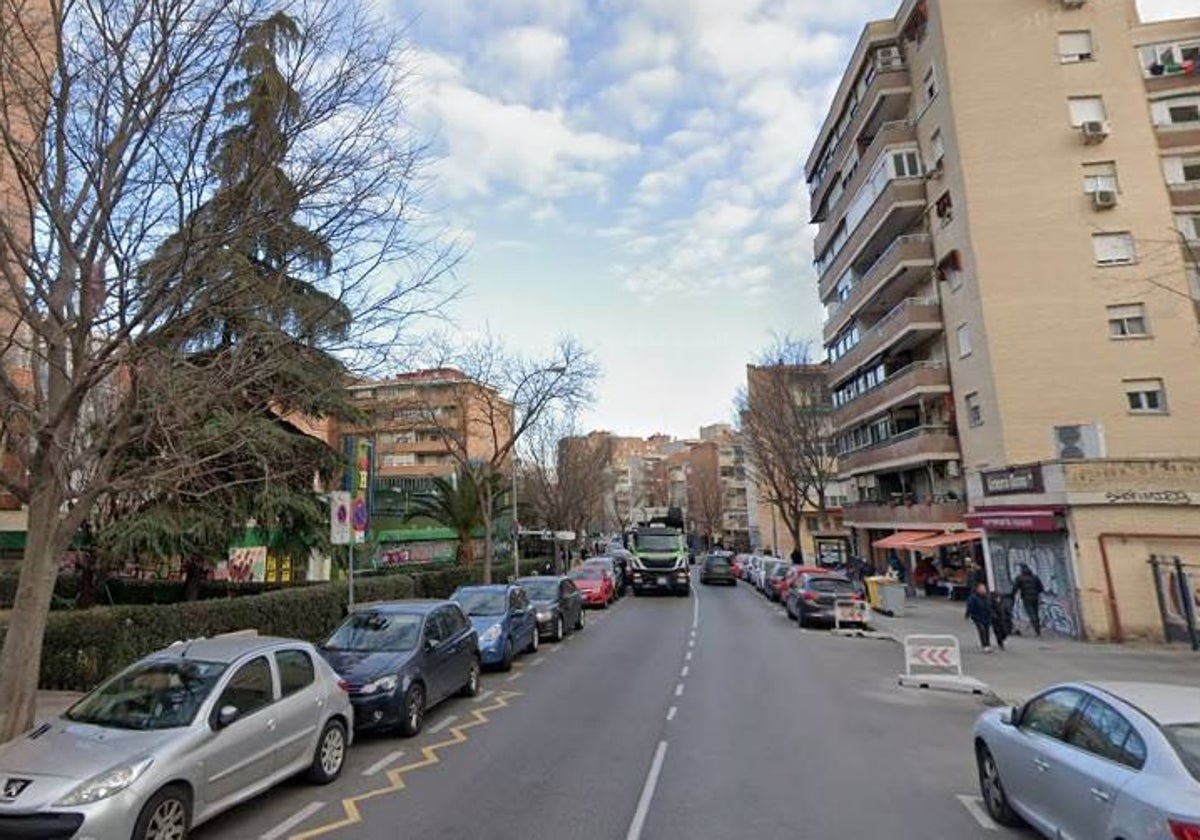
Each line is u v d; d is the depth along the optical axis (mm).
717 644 18516
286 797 7301
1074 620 18578
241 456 14062
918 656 13352
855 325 40781
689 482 110375
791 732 9789
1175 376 26047
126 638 11805
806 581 22609
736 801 7082
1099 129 27391
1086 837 5004
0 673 7863
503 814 6762
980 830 6316
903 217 33188
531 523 51344
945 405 31094
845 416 42125
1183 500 18281
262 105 8297
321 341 9312
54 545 8219
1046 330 26844
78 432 10609
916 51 32531
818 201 47094
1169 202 27203
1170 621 17719
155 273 8297
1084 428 24781
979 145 28422
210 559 15945
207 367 9297
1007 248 27562
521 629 16094
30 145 8023
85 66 8148
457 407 36906
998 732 6516
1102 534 18422
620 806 6953
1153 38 28422
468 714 11047
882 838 6148
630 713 10945
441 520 30172
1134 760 4754
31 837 5133
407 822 6582
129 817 5387
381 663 9750
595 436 60781
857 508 42375
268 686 7234
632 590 35969
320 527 17453
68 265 8281
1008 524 20844
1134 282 26750
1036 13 28812
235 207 8211
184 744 5996
